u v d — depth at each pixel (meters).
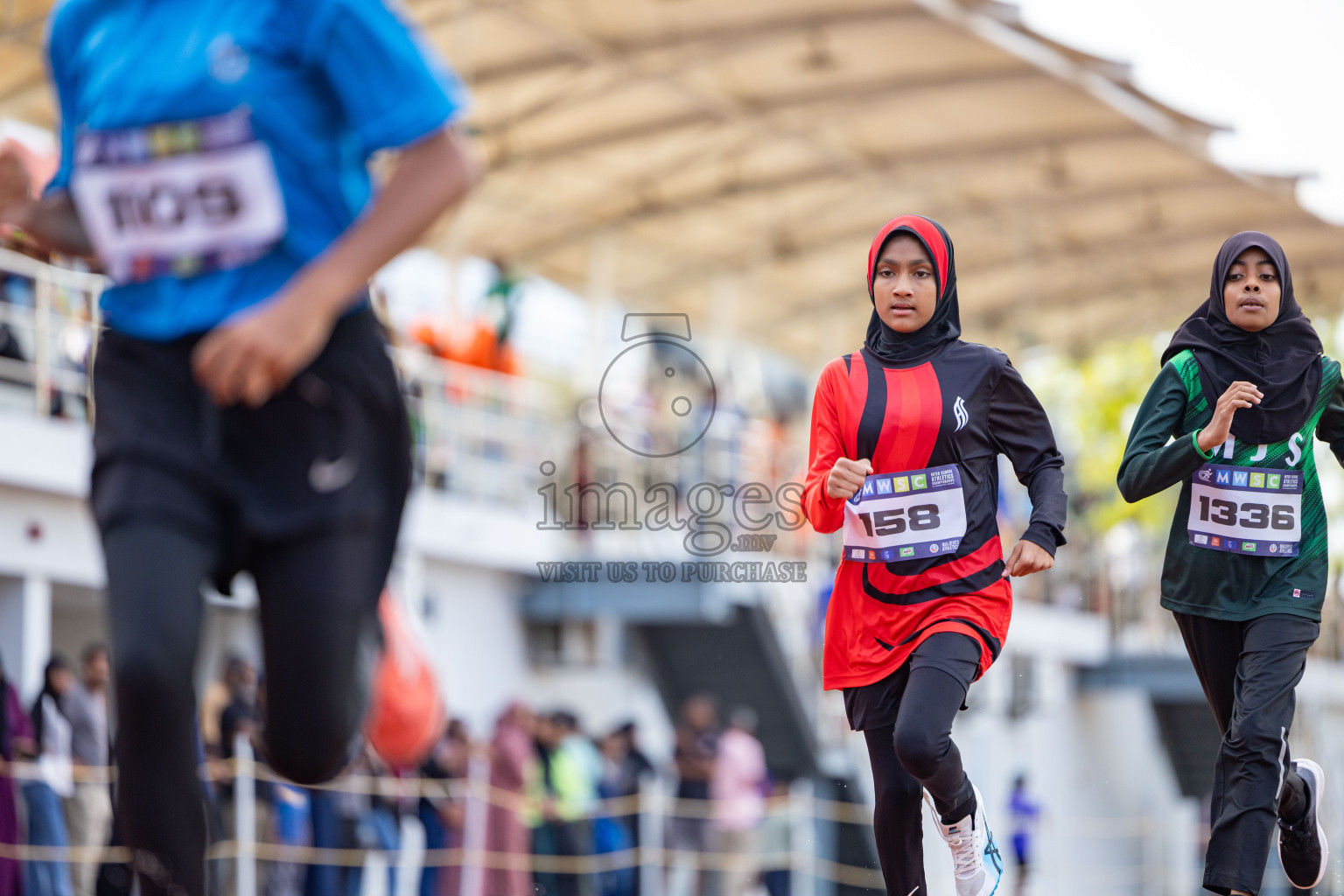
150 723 5.79
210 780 23.44
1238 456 11.02
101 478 6.07
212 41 6.07
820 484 10.62
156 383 6.09
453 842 27.44
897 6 39.59
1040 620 51.09
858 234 55.59
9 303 27.08
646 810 31.17
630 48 41.75
